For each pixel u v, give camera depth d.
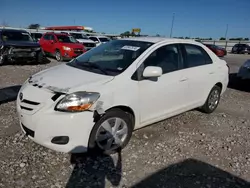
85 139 2.99
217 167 3.25
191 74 4.39
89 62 3.88
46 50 14.95
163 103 3.92
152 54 3.80
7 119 4.29
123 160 3.24
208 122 4.82
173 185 2.81
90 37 19.94
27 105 3.02
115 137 3.34
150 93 3.63
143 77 3.54
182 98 4.29
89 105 2.93
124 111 3.39
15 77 8.12
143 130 4.18
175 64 4.16
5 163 2.98
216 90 5.24
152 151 3.52
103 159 3.23
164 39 4.25
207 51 5.02
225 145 3.90
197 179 2.96
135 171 3.03
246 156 3.59
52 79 3.27
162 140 3.88
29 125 2.97
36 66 11.10
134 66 3.52
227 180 2.98
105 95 3.07
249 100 6.88
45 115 2.86
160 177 2.95
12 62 10.91
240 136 4.29
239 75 8.39
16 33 11.77
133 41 4.17
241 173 3.15
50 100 2.91
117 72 3.41
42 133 2.90
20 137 3.65
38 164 3.02
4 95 5.77
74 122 2.86
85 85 3.04
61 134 2.88
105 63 3.73
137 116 3.55
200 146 3.79
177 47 4.29
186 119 4.88
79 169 2.98
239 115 5.46
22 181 2.70
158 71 3.40
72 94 2.90
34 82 3.32
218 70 5.12
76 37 18.92
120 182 2.80
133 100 3.40
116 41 4.39
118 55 3.83
